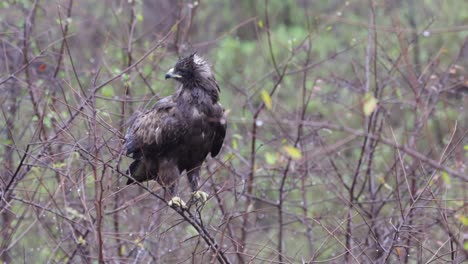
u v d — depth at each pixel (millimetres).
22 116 13797
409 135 14625
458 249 9727
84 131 12977
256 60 18531
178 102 11812
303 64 15680
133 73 14555
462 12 17656
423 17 17781
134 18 15570
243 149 15078
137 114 12258
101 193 9320
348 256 12273
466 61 16531
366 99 8031
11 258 13461
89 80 14883
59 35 15883
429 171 13031
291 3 21328
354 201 13531
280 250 13000
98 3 17812
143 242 12336
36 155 12281
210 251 10766
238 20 22391
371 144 13953
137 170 12227
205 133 11898
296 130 14102
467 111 14203
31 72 14031
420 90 13781
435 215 12398
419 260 10414
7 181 12758
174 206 10281
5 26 14875
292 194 16141
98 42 16391
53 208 12906
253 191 15273
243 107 14148
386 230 12938
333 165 13406
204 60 12039
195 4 14883
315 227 14031
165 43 14375
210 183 13320
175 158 11977
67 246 13977
